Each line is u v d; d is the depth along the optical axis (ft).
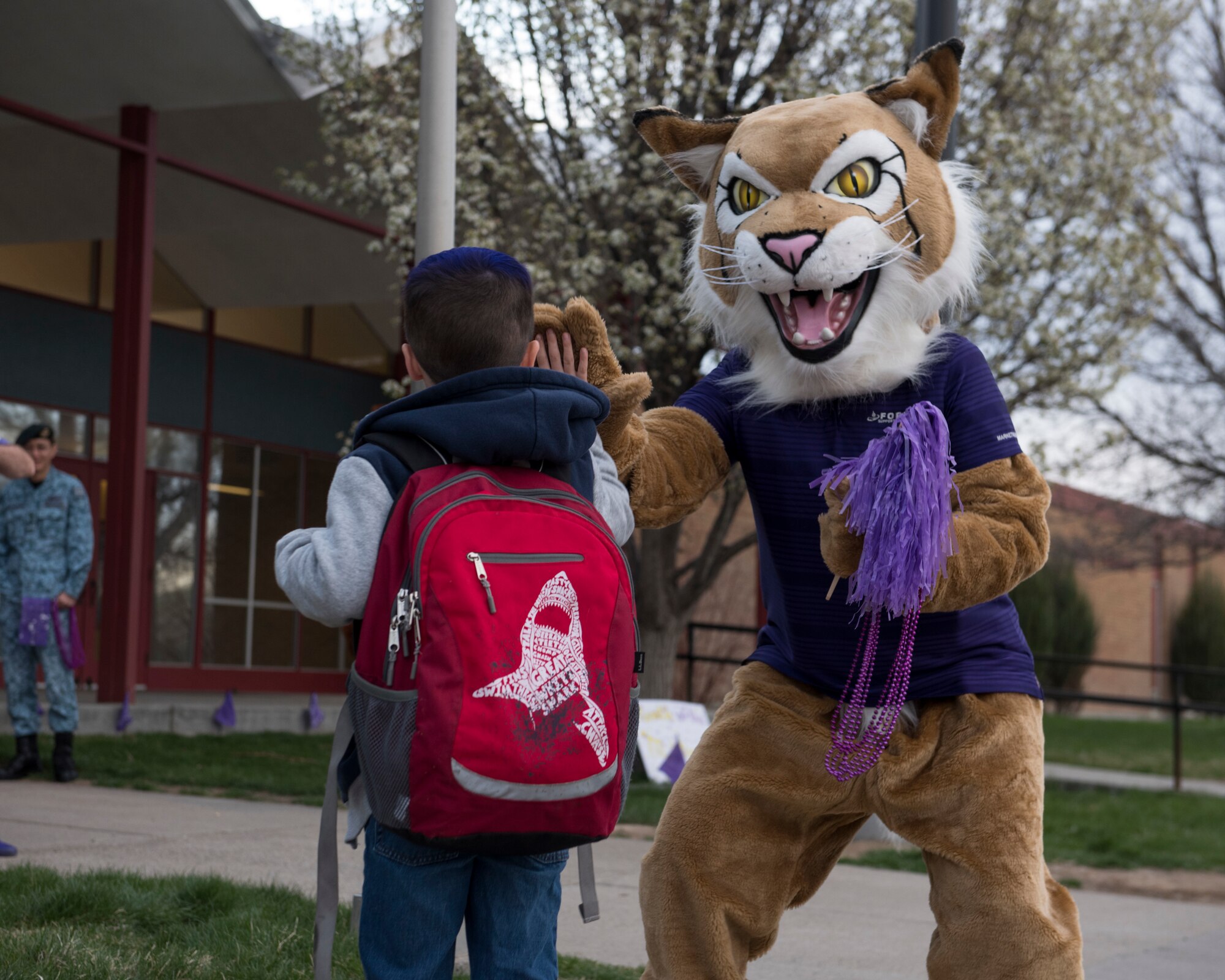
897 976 13.09
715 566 33.19
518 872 6.93
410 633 6.19
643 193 30.48
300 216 48.24
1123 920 17.71
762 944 8.75
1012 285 32.01
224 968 10.76
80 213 46.93
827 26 32.27
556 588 6.31
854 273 8.43
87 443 49.08
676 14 31.32
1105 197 33.76
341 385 57.98
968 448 8.45
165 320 52.29
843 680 8.63
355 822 6.79
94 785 24.20
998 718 8.29
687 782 8.58
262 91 35.96
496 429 6.61
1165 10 35.50
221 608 52.60
